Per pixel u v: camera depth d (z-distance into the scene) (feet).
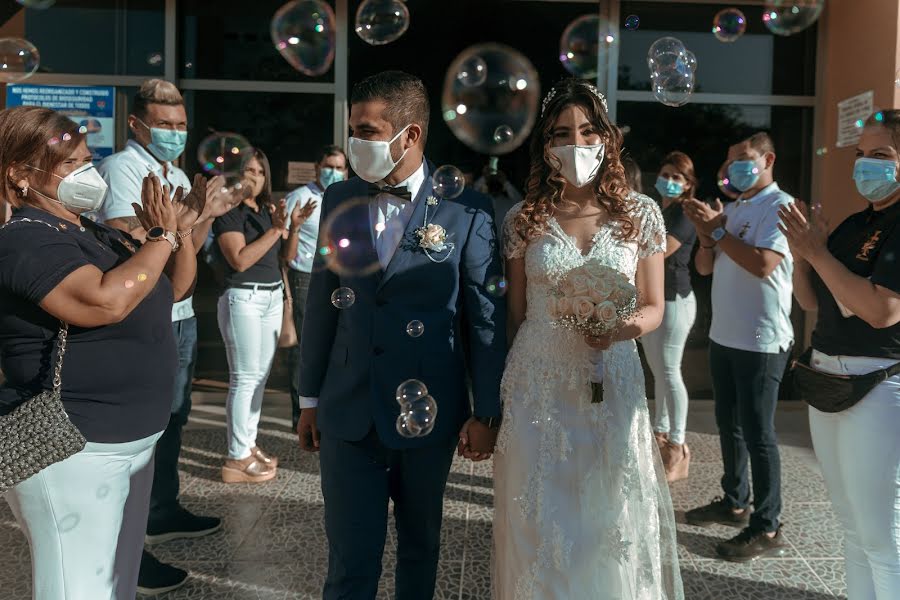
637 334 6.24
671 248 11.27
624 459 6.15
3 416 4.90
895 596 6.05
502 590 6.42
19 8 16.20
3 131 5.11
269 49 17.03
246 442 11.70
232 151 11.76
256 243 11.00
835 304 6.41
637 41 17.15
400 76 6.01
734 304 9.42
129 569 5.77
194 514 10.16
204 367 17.42
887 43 14.20
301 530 9.85
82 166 5.33
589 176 6.31
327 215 6.37
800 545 9.51
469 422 6.25
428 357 5.99
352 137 5.96
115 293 4.85
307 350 6.48
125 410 5.28
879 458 6.05
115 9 16.46
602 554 6.01
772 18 12.01
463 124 18.34
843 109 15.80
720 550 9.21
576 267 5.90
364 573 6.03
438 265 5.99
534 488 6.09
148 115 8.20
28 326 4.98
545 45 17.79
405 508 6.27
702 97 17.11
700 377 17.62
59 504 5.04
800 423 15.56
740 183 9.37
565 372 6.19
